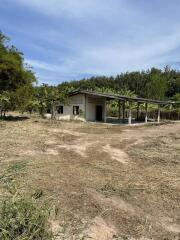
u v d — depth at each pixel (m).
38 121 22.59
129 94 53.56
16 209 2.83
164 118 36.22
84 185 6.18
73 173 7.18
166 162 8.80
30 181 6.04
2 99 22.67
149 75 78.00
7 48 24.72
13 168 4.61
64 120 25.92
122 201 5.38
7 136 12.87
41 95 28.14
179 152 10.39
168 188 6.23
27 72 24.84
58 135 14.48
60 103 27.88
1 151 9.35
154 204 5.32
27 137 12.98
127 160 9.09
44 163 8.01
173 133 16.84
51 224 3.94
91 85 72.31
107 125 22.78
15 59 23.44
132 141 13.21
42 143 11.56
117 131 18.12
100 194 5.67
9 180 4.10
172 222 4.62
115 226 4.33
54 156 9.21
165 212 4.99
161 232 4.25
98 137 14.54
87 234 3.93
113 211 4.86
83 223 4.27
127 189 6.07
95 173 7.30
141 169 7.92
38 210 2.99
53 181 6.30
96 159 9.09
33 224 2.77
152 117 36.81
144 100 27.02
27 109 29.41
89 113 27.39
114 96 25.27
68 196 5.37
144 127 21.62
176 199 5.60
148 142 12.83
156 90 55.31
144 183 6.55
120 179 6.82
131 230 4.24
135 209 5.05
